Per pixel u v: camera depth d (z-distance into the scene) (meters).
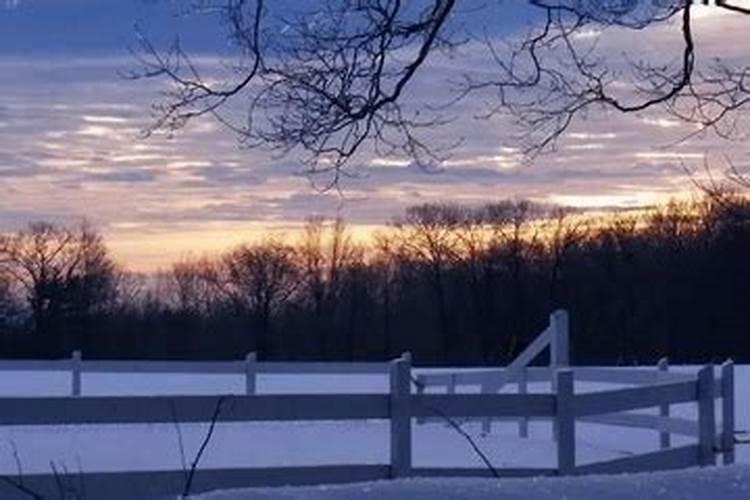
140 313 84.69
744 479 7.39
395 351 84.00
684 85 11.05
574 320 78.12
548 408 14.77
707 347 73.50
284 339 84.75
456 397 14.34
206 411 13.45
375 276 84.44
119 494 13.15
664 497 7.09
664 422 19.78
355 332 84.38
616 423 20.62
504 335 81.56
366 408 13.96
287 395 13.70
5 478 11.27
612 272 77.00
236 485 13.59
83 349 83.44
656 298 75.25
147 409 13.27
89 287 83.62
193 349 84.38
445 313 83.19
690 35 10.88
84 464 18.94
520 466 16.69
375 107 10.40
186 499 7.13
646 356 75.50
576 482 7.33
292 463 19.27
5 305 82.44
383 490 7.13
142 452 20.64
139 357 84.12
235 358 84.25
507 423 27.00
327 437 23.83
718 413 31.41
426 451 20.84
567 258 79.44
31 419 13.00
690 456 17.02
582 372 22.91
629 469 16.12
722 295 72.56
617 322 76.94
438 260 83.12
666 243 74.62
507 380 24.59
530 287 81.56
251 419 13.59
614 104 11.16
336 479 13.95
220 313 85.00
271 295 84.62
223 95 10.44
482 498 7.02
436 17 10.40
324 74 10.38
